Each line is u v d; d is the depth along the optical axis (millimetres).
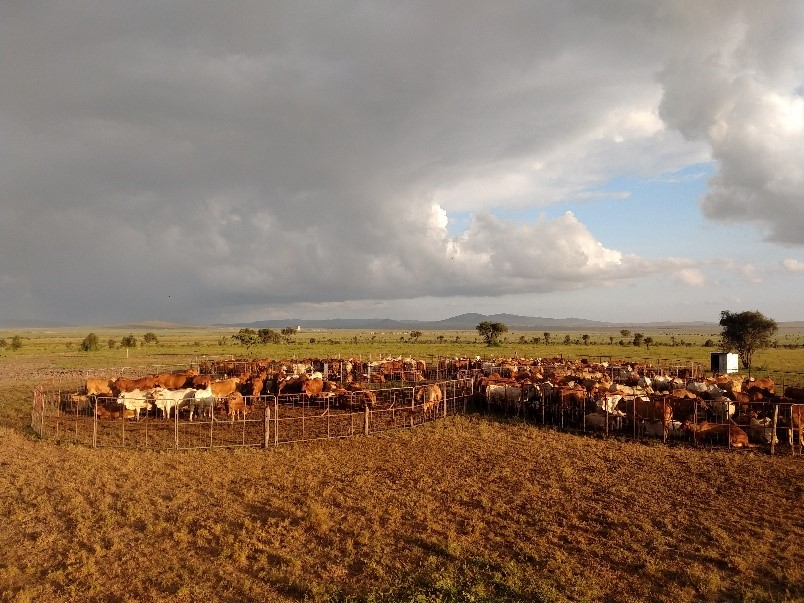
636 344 103438
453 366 48688
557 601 9852
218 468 18516
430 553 11992
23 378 45562
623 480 17469
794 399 28047
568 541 12734
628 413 25422
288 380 35094
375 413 29422
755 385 32031
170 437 23406
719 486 16875
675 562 11648
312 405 32250
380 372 46344
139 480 17141
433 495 15773
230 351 83938
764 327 56625
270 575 10883
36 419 26031
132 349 91438
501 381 32781
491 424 26625
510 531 13203
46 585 10562
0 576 10906
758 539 12844
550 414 28219
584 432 25094
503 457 20156
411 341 125688
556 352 80875
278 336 106125
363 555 11852
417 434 24016
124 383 31953
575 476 17828
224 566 11328
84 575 10930
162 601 10016
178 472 18000
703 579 10852
